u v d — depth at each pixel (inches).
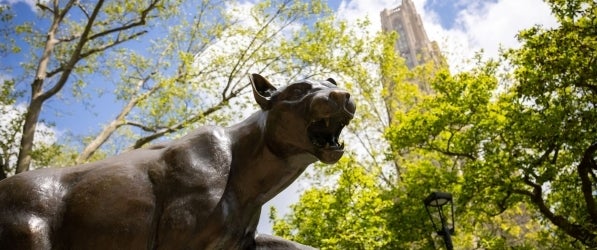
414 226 562.6
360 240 507.2
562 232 551.2
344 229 524.7
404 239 560.4
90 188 79.4
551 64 431.8
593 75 423.5
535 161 482.6
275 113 90.1
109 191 79.3
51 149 509.0
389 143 642.8
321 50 559.8
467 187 509.4
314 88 90.0
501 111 531.2
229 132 94.4
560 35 432.1
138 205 79.6
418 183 573.9
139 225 79.0
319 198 554.3
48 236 76.7
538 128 451.5
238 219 89.7
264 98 92.4
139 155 86.4
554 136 456.1
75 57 535.5
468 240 677.3
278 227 570.3
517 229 743.7
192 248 83.3
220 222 85.0
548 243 662.5
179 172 84.3
